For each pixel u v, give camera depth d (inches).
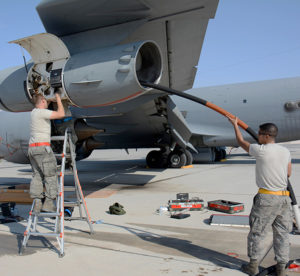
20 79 242.2
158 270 117.7
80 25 211.6
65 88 201.3
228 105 559.8
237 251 138.8
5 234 171.5
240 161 691.4
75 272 117.8
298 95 513.3
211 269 118.3
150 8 189.9
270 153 109.6
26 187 302.0
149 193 300.5
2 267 124.1
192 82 303.0
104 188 341.1
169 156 551.5
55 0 184.9
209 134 569.3
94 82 193.2
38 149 151.3
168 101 348.8
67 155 179.9
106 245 149.3
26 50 207.2
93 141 326.6
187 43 231.5
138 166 622.5
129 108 300.5
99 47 210.1
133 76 184.9
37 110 154.7
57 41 196.7
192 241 153.9
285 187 110.0
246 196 271.6
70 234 169.3
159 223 190.2
